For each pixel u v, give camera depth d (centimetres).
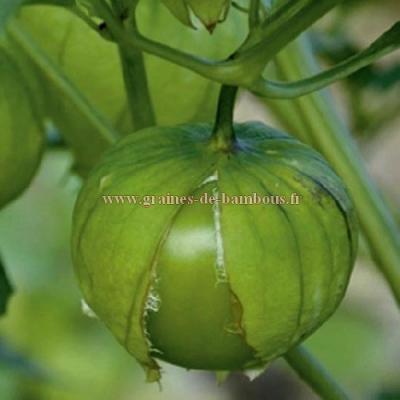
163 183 30
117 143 31
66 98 38
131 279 30
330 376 36
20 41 38
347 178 37
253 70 29
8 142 36
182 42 38
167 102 39
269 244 29
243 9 31
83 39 38
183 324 30
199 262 29
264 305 29
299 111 38
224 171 30
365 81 46
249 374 31
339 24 46
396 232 37
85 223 30
